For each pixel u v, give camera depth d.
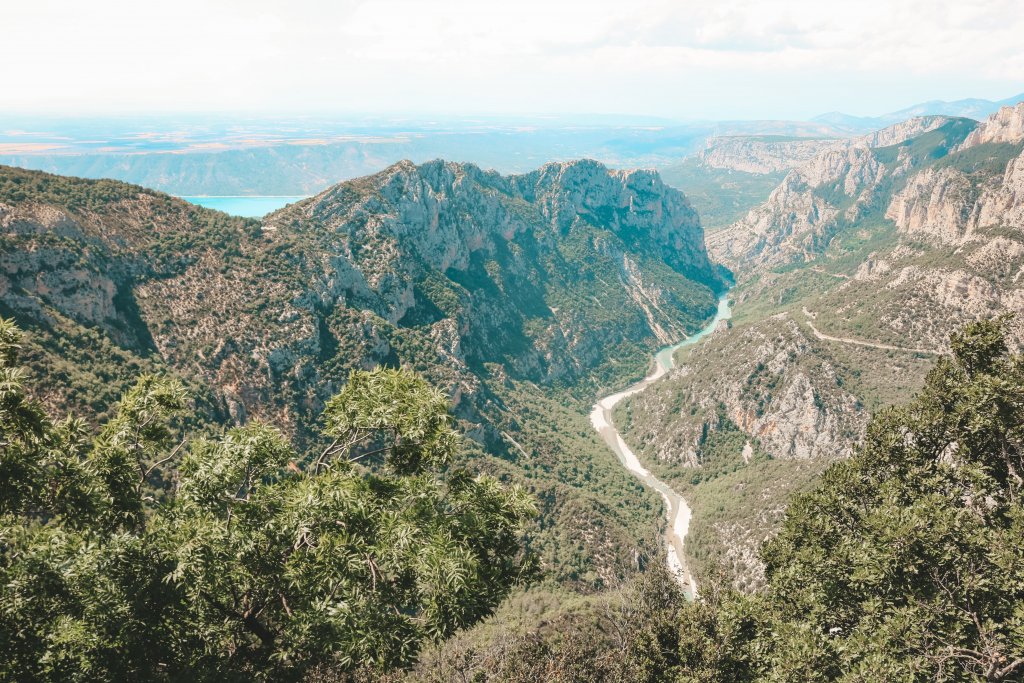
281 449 28.83
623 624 62.25
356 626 23.41
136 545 24.48
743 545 133.12
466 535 28.00
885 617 33.25
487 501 30.17
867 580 34.81
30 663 22.00
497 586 29.41
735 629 45.31
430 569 24.39
